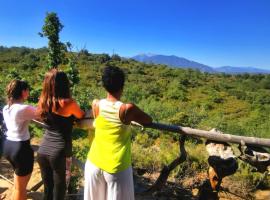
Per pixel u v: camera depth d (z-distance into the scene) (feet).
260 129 59.52
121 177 9.30
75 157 15.40
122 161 9.27
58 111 10.57
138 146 28.48
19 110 11.41
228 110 149.48
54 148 10.77
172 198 16.11
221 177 13.51
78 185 15.33
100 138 9.43
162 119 58.85
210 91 208.74
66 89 10.66
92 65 238.68
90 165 9.57
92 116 11.18
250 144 12.58
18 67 201.36
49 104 10.55
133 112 9.21
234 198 17.84
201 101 162.30
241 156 12.89
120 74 9.25
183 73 302.86
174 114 62.39
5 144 11.65
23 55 273.54
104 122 9.30
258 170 12.86
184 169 20.31
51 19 35.83
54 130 10.80
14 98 11.69
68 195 13.80
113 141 9.26
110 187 9.34
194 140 31.48
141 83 203.21
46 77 10.66
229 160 13.25
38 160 11.26
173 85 204.54
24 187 11.94
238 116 125.70
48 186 11.60
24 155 11.59
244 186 19.20
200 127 53.52
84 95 28.53
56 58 35.78
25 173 11.77
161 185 15.20
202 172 20.35
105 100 9.46
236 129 56.34
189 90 208.44
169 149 27.30
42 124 12.16
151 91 165.27
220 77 366.22
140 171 19.77
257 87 319.68
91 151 9.71
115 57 322.14
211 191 13.71
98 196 9.58
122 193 9.39
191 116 58.70
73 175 14.79
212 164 13.53
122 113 9.12
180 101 156.25
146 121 9.62
